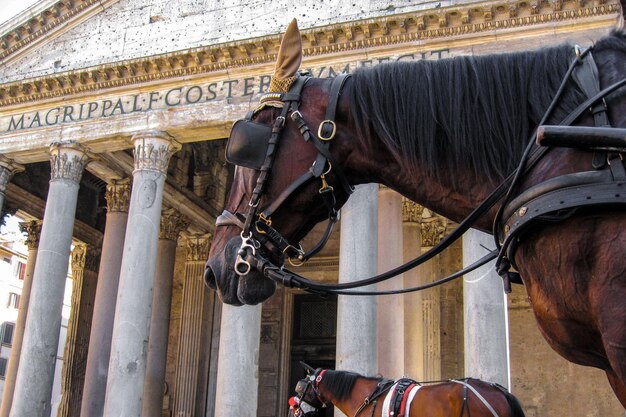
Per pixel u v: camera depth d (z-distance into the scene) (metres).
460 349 25.89
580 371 24.02
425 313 24.70
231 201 3.03
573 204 2.11
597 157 2.17
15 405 19.64
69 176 21.92
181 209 28.19
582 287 2.14
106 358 22.66
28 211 29.23
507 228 2.36
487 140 2.46
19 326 28.20
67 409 30.11
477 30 18.39
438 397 7.36
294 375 29.44
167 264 27.25
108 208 25.00
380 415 7.73
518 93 2.48
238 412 18.03
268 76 20.53
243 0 21.81
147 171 20.77
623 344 1.98
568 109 2.34
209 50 20.80
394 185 2.76
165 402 30.11
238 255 2.81
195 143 29.55
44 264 20.81
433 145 2.55
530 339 24.81
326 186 2.79
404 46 19.06
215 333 29.33
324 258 28.86
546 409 23.95
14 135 23.03
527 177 2.36
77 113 22.45
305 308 30.14
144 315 19.42
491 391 7.25
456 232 2.53
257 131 2.89
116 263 24.00
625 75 2.29
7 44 23.84
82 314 31.72
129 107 21.78
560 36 17.72
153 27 22.69
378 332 19.53
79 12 23.52
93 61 22.94
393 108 2.64
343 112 2.82
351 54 19.55
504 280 2.55
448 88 2.56
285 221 2.88
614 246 2.07
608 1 17.27
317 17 20.53
